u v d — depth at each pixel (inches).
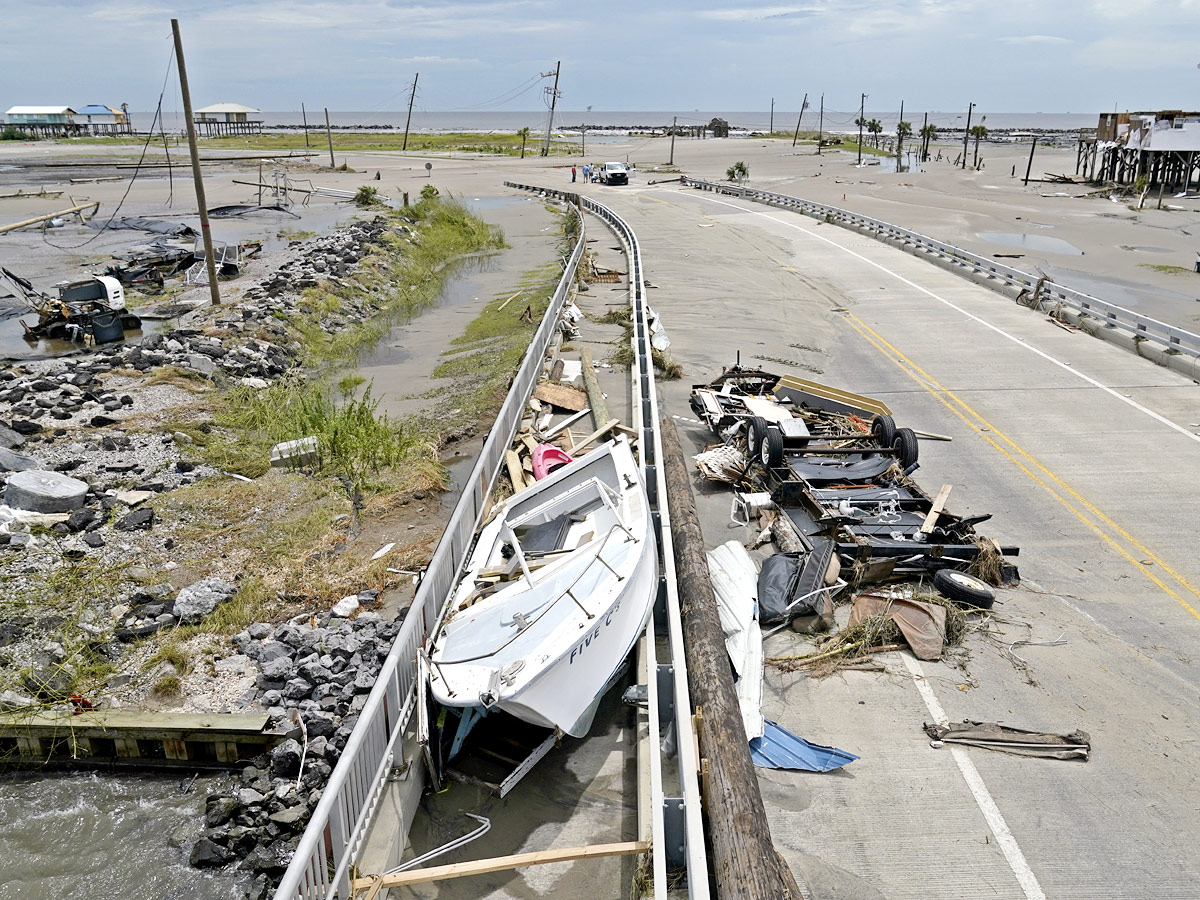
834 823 298.8
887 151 4810.5
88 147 4926.2
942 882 273.7
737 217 2034.9
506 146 5300.2
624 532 393.7
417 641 327.3
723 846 246.7
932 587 442.0
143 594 431.5
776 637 409.7
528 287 1321.4
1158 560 476.4
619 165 2881.4
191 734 329.4
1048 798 308.8
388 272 1441.9
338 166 3592.5
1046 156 4411.9
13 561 460.1
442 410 753.6
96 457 602.9
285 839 295.0
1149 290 1253.1
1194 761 326.0
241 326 957.8
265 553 483.5
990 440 660.7
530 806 306.7
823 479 521.0
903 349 930.1
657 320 984.3
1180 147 2482.8
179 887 279.9
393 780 292.0
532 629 325.1
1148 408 729.6
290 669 367.6
